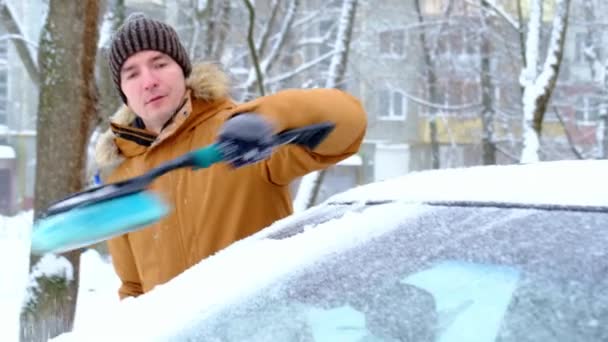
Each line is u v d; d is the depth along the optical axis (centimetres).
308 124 152
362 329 121
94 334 137
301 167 210
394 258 128
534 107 1115
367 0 1714
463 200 136
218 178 228
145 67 245
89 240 138
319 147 165
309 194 1066
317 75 1725
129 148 254
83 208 136
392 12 1906
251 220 229
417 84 2086
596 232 116
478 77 2072
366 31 1783
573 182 130
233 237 229
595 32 1906
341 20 1255
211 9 1352
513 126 2128
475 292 117
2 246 1189
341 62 1245
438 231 130
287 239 147
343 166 2966
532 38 1165
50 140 555
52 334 546
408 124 2966
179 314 134
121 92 261
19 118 2678
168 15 1805
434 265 123
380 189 158
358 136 167
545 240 118
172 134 239
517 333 109
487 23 1828
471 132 2462
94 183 268
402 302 121
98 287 949
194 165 136
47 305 547
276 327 125
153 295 145
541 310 109
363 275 128
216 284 139
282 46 1431
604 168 134
